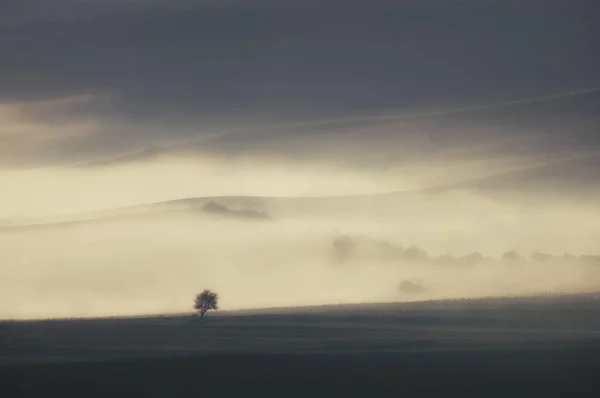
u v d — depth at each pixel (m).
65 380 124.75
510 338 174.75
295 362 140.12
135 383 122.31
